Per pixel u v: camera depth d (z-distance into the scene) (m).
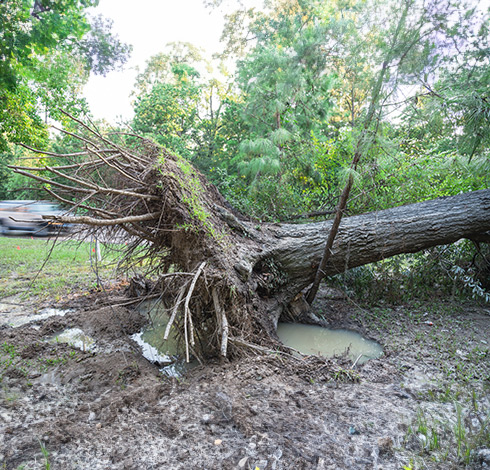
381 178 5.54
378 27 3.72
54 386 3.13
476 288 5.27
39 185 4.38
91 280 6.48
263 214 6.02
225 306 3.66
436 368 3.46
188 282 3.48
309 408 2.72
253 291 4.07
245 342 3.52
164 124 16.98
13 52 5.86
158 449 2.29
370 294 5.69
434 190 6.12
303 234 5.05
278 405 2.74
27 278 6.59
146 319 4.80
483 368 3.43
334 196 6.46
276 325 4.38
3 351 3.76
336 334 4.52
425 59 3.48
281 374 3.24
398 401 2.86
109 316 4.68
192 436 2.40
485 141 4.16
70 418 2.64
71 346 3.91
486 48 3.51
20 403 2.84
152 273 4.66
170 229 3.98
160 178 3.96
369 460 2.18
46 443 2.35
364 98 3.74
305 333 4.55
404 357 3.73
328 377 3.22
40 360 3.57
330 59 6.59
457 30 3.45
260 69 8.36
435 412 2.71
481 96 3.67
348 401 2.84
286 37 9.47
